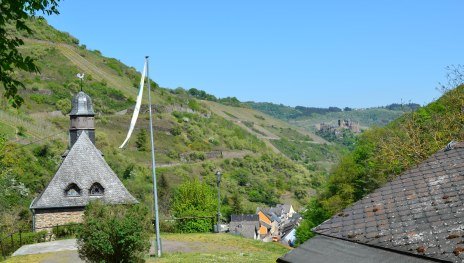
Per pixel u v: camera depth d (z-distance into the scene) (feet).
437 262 20.72
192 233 106.42
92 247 58.80
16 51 26.23
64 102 323.16
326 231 27.99
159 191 222.89
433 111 104.58
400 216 26.11
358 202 30.12
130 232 59.62
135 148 327.47
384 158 101.86
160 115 407.64
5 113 225.56
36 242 100.89
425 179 29.37
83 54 470.80
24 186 162.81
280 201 378.32
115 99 403.95
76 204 120.57
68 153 127.03
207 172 344.90
